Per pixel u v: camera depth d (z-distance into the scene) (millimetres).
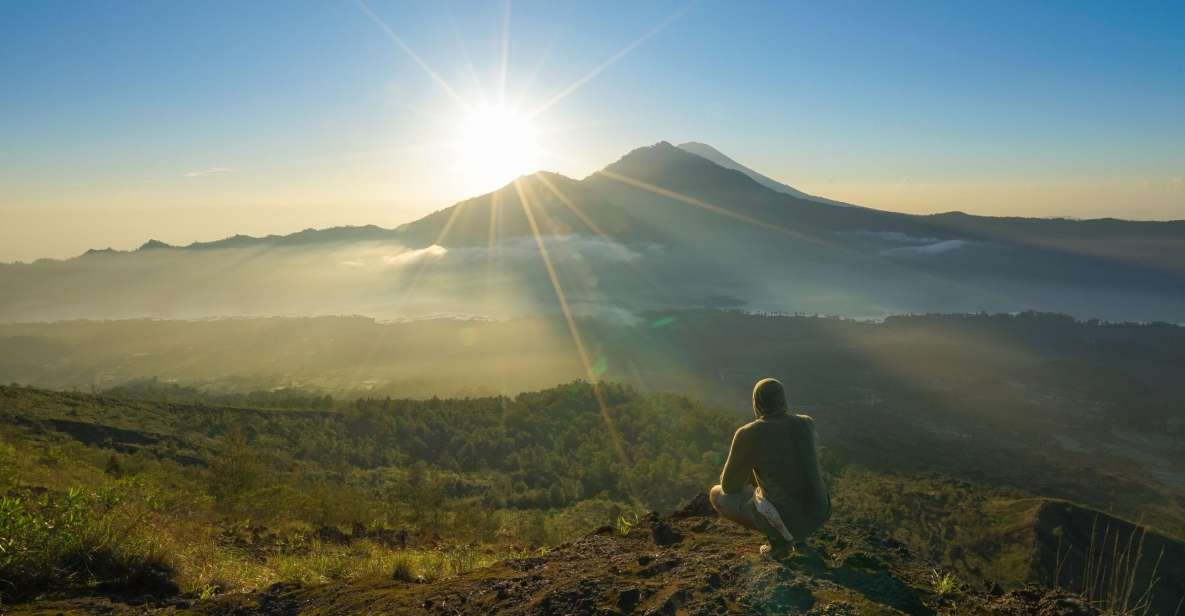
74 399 56656
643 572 3953
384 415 87188
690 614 3217
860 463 115000
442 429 88625
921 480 95188
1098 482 130125
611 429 95875
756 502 4020
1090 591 3684
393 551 9844
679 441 95000
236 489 15328
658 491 75750
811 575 3801
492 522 18328
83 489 5969
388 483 58531
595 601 3510
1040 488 121875
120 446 44344
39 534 5242
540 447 87312
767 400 4082
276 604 4512
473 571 4883
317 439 71562
